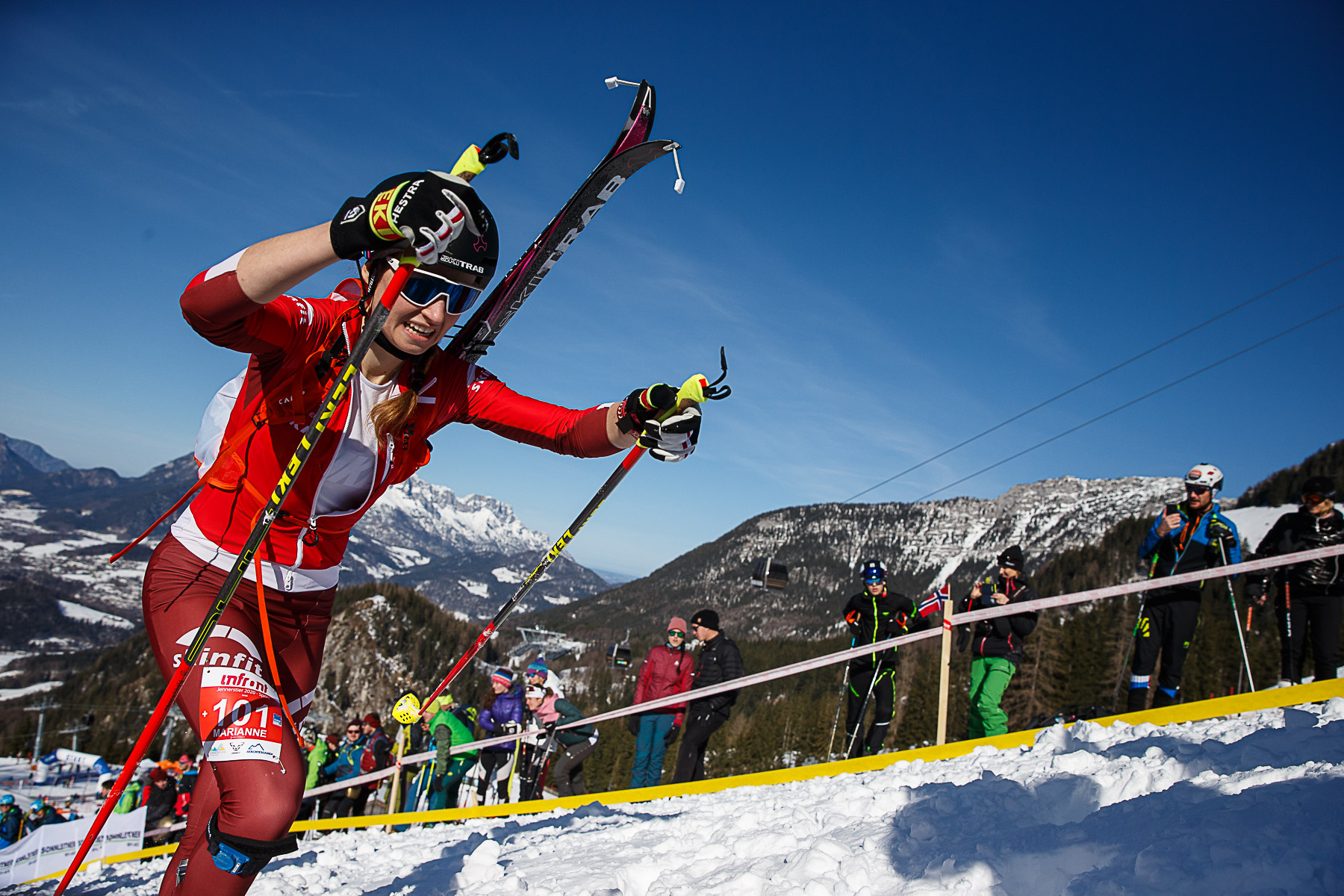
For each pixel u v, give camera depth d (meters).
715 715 6.50
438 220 1.50
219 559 1.91
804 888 1.90
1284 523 5.50
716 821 3.09
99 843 7.35
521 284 2.18
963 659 49.28
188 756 9.57
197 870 1.72
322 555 2.03
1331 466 127.56
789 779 5.31
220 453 1.90
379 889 2.94
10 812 11.55
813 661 5.90
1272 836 1.42
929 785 2.73
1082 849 1.66
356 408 1.91
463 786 7.77
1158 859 1.45
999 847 1.82
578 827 3.84
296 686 2.09
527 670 7.81
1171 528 5.40
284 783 1.71
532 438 2.38
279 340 1.75
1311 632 5.32
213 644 1.82
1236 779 1.87
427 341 1.82
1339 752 2.04
